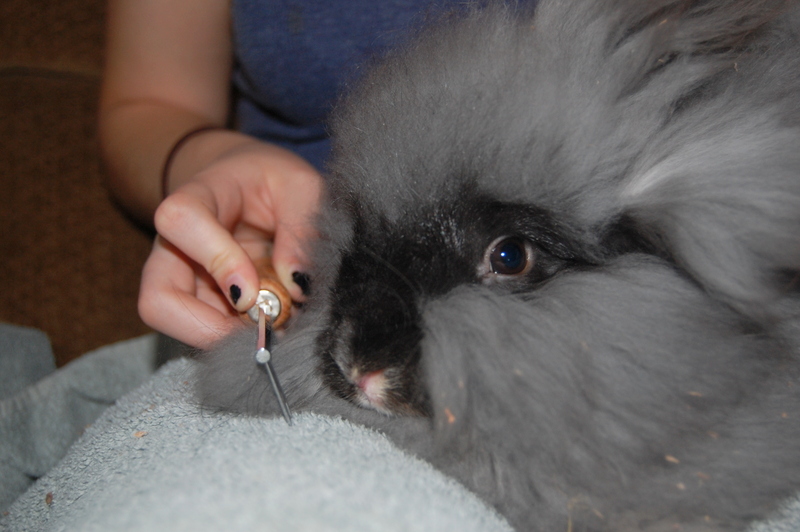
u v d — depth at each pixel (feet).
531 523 1.10
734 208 1.12
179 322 1.35
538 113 1.14
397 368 1.15
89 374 1.62
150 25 1.92
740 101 1.17
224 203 1.45
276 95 1.83
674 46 1.18
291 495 0.95
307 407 1.24
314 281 1.32
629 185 1.16
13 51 2.03
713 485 1.09
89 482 1.11
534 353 1.10
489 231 1.16
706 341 1.11
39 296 1.98
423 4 1.59
